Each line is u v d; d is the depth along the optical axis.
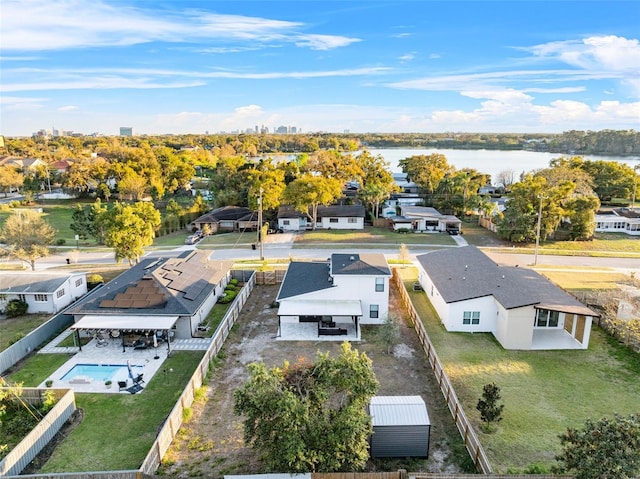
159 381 25.61
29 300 36.56
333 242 61.56
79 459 19.17
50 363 28.05
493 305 31.69
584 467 14.63
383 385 24.80
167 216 70.81
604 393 24.16
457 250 43.00
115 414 22.47
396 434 18.73
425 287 40.62
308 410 17.16
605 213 75.00
